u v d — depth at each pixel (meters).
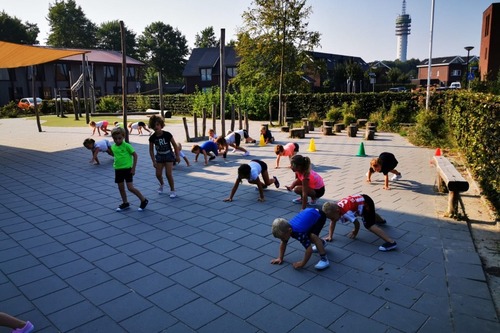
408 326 3.32
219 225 5.85
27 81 47.00
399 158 10.91
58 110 30.83
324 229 5.58
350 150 12.47
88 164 10.89
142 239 5.38
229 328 3.34
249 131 18.19
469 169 8.97
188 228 5.75
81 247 5.15
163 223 5.98
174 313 3.59
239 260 4.66
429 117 14.36
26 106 36.03
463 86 26.95
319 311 3.56
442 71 73.06
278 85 23.97
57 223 6.09
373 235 5.34
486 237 5.21
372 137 14.81
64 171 10.02
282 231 4.20
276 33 20.88
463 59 74.56
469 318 3.41
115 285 4.13
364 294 3.84
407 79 64.56
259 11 20.73
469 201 6.77
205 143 10.52
